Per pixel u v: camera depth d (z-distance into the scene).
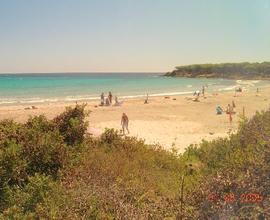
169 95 70.19
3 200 6.32
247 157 8.07
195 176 8.67
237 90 79.69
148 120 35.75
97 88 93.25
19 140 7.76
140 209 6.38
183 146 22.67
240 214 5.36
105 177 7.56
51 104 51.19
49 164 7.39
